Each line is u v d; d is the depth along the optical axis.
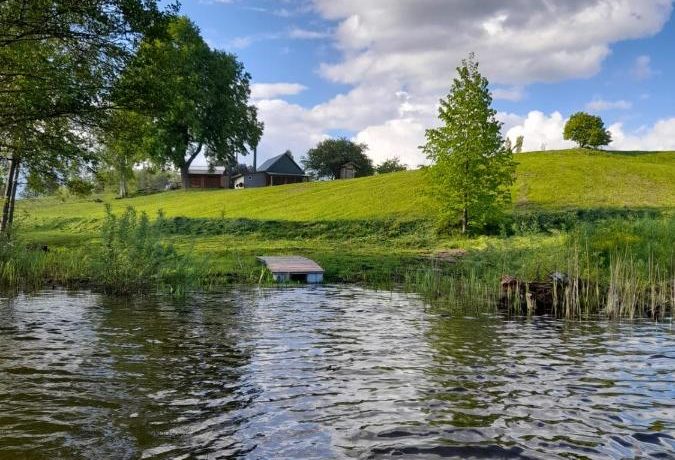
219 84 76.56
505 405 7.16
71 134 22.89
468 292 17.77
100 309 14.60
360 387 7.87
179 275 19.58
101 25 20.80
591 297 16.30
